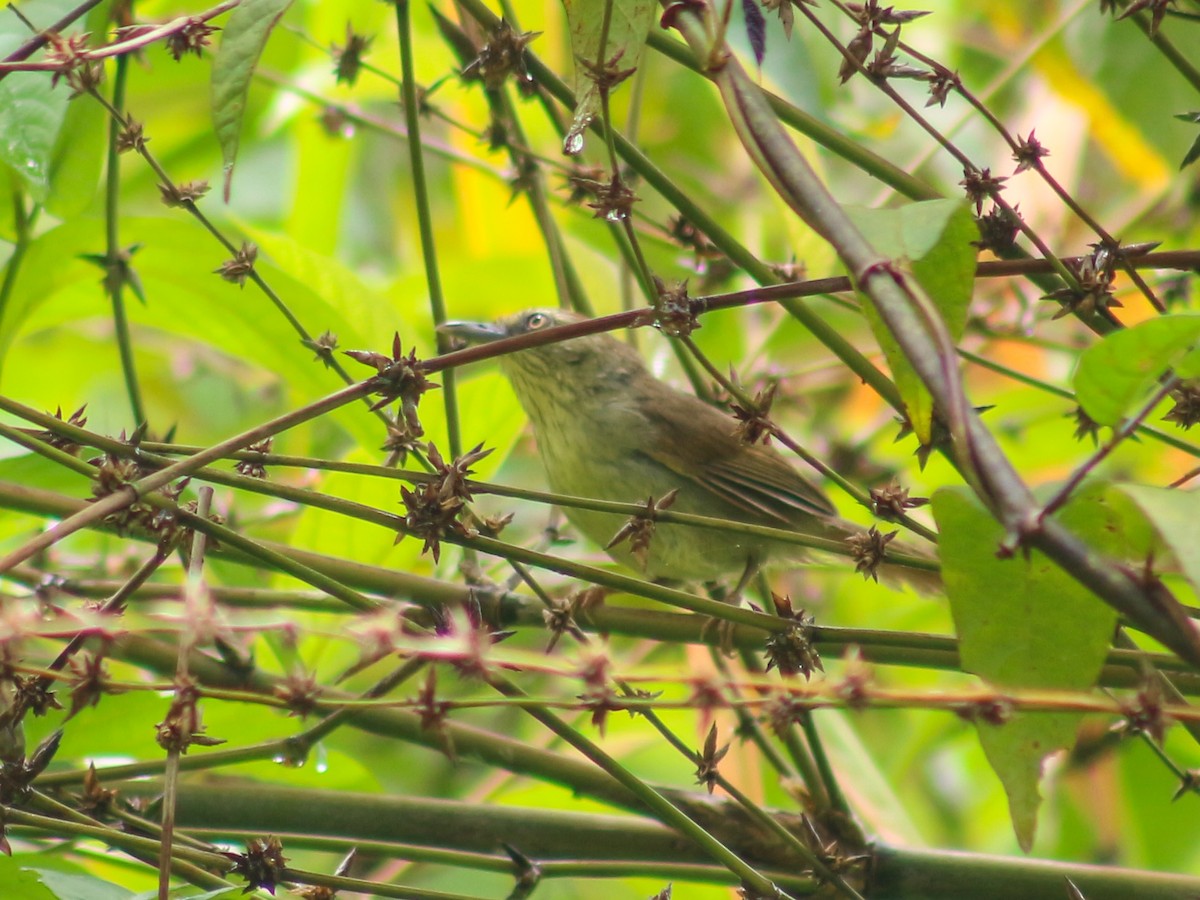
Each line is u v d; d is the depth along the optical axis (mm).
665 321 5828
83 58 5910
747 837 8086
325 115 10547
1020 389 12305
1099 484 4629
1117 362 4547
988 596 5250
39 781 6855
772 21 11742
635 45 5680
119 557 10367
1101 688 6441
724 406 9047
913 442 12250
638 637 8477
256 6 5801
